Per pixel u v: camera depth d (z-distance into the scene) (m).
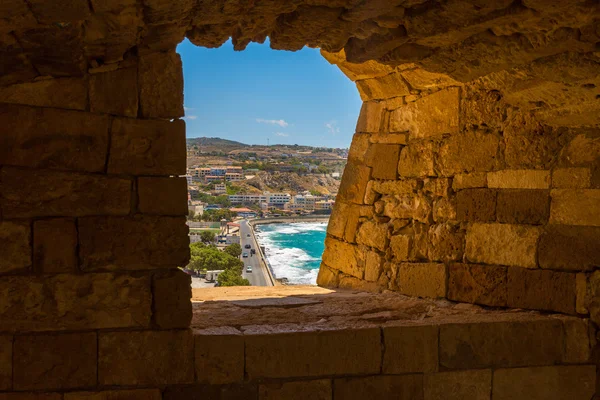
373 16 4.00
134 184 4.00
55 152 3.87
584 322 4.80
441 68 4.95
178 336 4.05
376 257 6.38
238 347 4.13
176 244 4.04
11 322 3.84
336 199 7.05
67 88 3.88
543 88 4.73
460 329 4.58
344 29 4.23
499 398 4.65
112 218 3.95
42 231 3.85
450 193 5.78
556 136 5.08
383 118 6.58
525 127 5.22
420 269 5.88
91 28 3.55
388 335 4.42
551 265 5.01
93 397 3.93
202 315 4.86
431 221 5.92
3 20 3.26
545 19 3.88
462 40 4.38
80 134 3.90
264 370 4.17
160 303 4.02
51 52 3.63
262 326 4.45
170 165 4.04
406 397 4.45
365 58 4.76
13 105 3.81
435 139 5.95
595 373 4.83
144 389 4.00
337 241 6.92
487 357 4.62
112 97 3.96
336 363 4.30
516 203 5.25
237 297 5.91
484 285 5.38
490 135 5.46
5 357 3.83
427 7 3.92
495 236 5.35
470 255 5.52
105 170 3.95
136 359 3.99
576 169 4.92
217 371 4.10
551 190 5.06
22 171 3.82
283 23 4.19
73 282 3.90
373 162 6.62
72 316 3.91
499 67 4.72
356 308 5.30
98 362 3.95
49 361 3.88
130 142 3.98
